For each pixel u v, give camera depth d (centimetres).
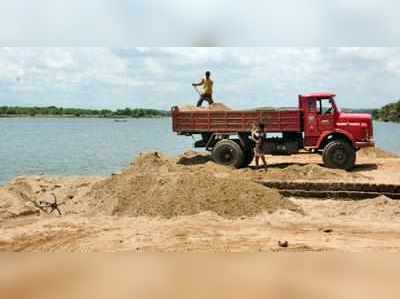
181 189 1239
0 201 1348
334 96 1850
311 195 1424
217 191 1222
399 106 10238
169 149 4334
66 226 1098
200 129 1928
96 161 2950
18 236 1005
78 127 11025
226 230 1040
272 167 1991
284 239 962
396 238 977
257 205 1197
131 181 1334
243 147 1916
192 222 1105
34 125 12588
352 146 1847
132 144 4828
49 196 1448
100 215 1248
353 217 1180
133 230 1043
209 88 2080
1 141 4922
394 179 1670
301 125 1867
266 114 1877
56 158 3100
